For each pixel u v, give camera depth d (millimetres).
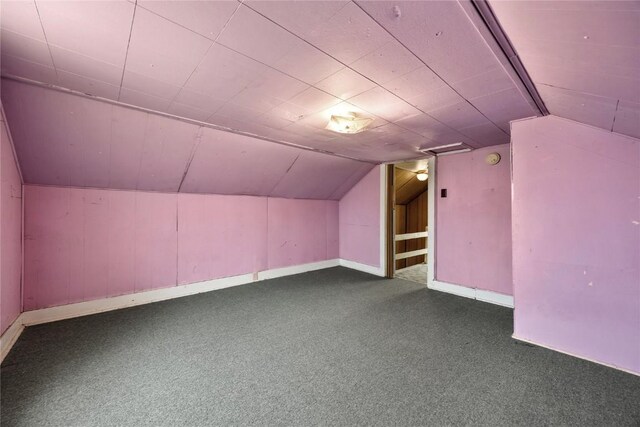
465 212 3656
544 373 1897
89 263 2934
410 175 5160
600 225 2020
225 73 1718
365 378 1841
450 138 3104
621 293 1946
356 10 1163
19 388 1691
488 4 1100
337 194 5285
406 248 5844
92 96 2078
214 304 3277
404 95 2002
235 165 3492
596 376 1863
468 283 3617
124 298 3148
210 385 1755
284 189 4453
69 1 1109
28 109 2045
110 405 1562
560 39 1142
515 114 2297
